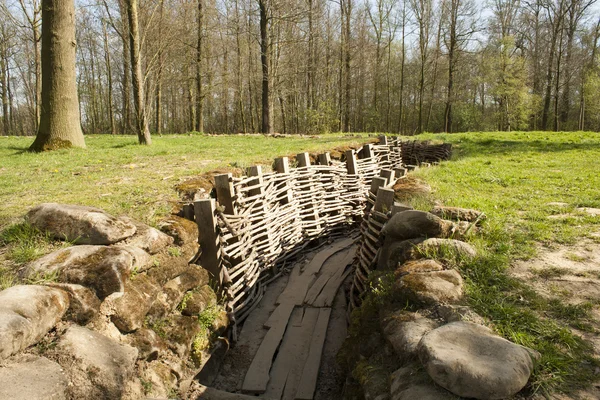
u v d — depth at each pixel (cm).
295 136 2155
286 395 454
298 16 2541
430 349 265
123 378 290
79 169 877
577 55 4200
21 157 1116
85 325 313
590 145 1494
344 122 3697
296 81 3750
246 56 3850
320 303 652
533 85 4469
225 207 629
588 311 335
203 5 2895
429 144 1645
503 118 3997
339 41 3675
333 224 999
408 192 702
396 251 456
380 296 395
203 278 512
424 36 3803
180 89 4831
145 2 1792
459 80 4466
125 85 3538
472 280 384
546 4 3881
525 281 387
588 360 278
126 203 550
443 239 442
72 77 1332
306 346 545
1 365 235
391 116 5059
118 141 1734
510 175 913
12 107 4834
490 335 284
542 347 289
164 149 1270
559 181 831
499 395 236
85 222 399
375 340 368
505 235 490
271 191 785
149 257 416
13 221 465
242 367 504
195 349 448
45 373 244
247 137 2114
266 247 739
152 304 401
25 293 278
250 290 650
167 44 1862
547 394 247
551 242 481
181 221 518
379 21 3944
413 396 251
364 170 1190
